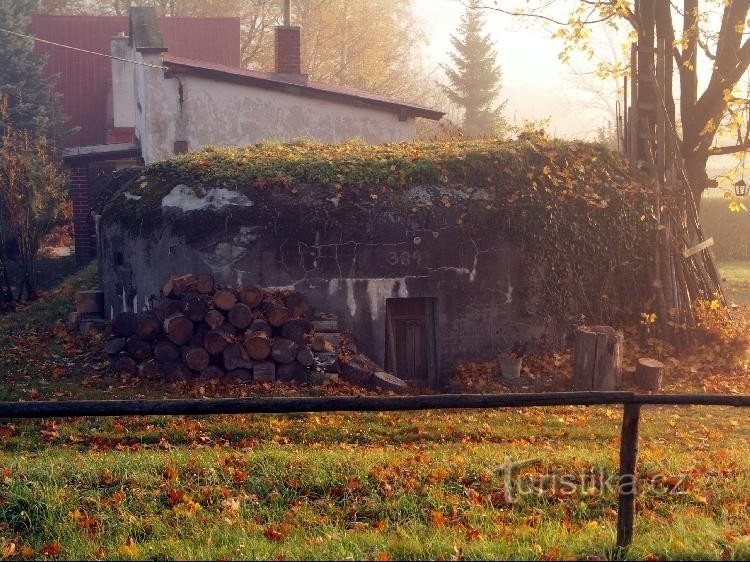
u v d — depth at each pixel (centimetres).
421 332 1570
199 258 1500
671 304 1617
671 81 1764
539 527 627
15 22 3647
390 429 1127
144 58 2252
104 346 1534
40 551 616
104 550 612
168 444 1038
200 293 1409
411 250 1527
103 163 2720
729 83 1764
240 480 771
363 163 1588
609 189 1636
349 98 2338
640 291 1638
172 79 2261
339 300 1512
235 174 1550
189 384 1341
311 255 1503
